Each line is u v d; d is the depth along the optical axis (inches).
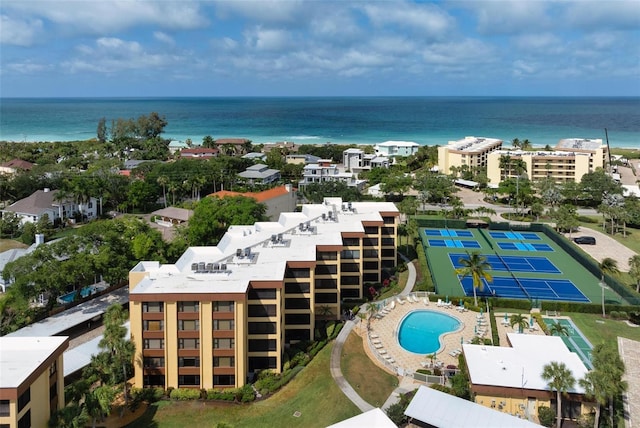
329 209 4766.2
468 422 2235.5
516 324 3575.3
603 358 2311.8
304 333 3309.5
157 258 3998.5
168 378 2785.4
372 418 2130.9
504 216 6786.4
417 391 2477.9
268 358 2989.7
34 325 3329.2
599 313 3836.1
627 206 6294.3
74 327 3494.1
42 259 3624.5
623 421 2461.9
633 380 2851.9
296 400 2738.7
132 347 2623.0
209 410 2657.5
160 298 2716.5
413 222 5521.7
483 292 4269.2
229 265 3184.1
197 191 7436.0
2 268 4047.7
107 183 6830.7
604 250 5374.0
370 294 4116.6
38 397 2142.0
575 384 2484.0
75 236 3919.8
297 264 3240.7
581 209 7185.0
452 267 4923.7
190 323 2760.8
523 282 4534.9
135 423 2554.1
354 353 3191.4
